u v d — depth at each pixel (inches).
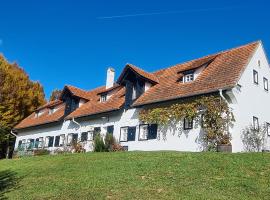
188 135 945.5
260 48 1056.2
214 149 858.8
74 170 724.7
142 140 1072.2
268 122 1022.4
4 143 1749.5
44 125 1569.9
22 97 1802.4
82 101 1469.0
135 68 1184.2
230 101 903.7
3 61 1766.7
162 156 736.3
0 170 886.4
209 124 877.8
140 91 1165.1
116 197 506.0
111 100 1288.1
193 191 508.1
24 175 751.1
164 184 552.1
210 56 1151.6
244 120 920.9
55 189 587.8
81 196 526.9
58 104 1596.9
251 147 921.5
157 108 1041.5
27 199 547.2
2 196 584.4
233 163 622.8
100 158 821.9
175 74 1173.1
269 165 594.2
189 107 941.2
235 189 509.7
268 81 1067.3
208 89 918.4
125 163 714.8
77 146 1222.3
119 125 1177.4
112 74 1519.4
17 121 1772.9
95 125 1279.5
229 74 930.7
